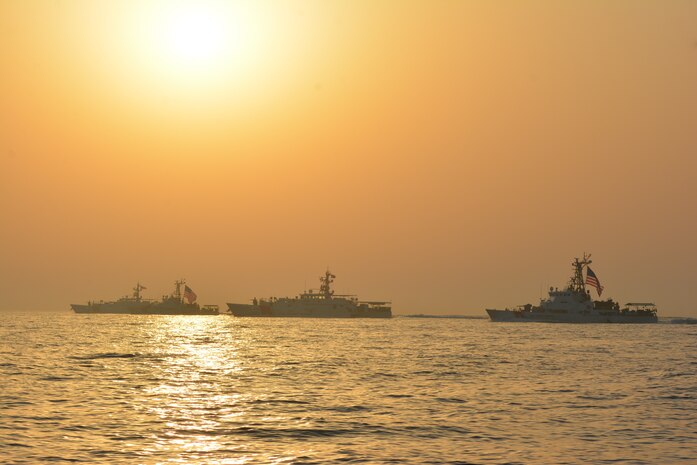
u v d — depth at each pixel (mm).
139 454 51031
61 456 50062
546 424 63312
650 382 95312
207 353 142000
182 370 107375
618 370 112000
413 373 105562
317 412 69000
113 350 147500
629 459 50781
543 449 53656
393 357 135500
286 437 57156
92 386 86250
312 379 96750
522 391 85188
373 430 60062
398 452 52500
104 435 56875
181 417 65250
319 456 51156
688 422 64812
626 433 59656
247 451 52406
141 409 69250
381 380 95938
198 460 49719
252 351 148875
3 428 58812
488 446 54500
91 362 119062
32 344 164375
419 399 77938
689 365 121438
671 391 85875
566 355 142750
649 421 65188
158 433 57938
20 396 76812
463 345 173750
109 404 72188
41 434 56750
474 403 75250
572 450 53438
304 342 182250
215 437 56875
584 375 103938
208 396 79188
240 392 83000
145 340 183875
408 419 65312
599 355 143000
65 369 106125
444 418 65938
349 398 78438
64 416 64812
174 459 49875
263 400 76625
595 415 68125
